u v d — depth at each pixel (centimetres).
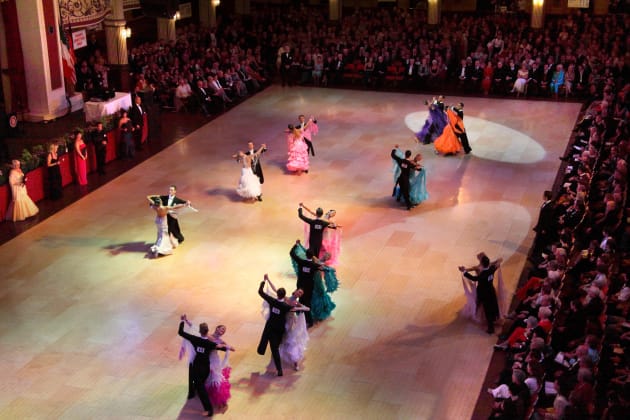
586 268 1492
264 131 2647
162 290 1588
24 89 2514
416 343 1403
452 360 1353
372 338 1420
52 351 1388
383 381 1298
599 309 1283
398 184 1984
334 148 2456
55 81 2556
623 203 1703
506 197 2056
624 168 1844
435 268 1670
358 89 3228
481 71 3134
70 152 2147
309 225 1669
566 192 1872
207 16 3788
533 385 1138
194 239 1816
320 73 3288
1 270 1678
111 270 1672
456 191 2098
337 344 1402
